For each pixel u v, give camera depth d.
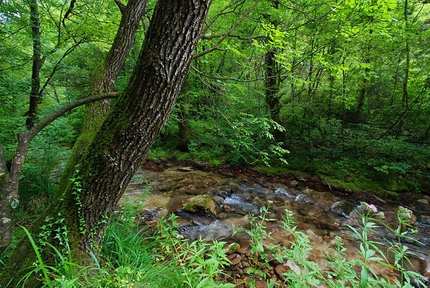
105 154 1.62
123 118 1.57
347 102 5.86
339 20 3.61
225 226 3.58
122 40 3.08
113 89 3.07
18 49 4.86
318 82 5.88
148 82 1.44
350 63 4.66
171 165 6.91
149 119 1.56
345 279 1.29
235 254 2.79
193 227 3.51
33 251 1.72
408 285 1.10
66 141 4.89
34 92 5.22
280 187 5.40
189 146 7.63
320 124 6.45
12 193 1.80
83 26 5.36
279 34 2.88
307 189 5.29
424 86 5.78
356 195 5.03
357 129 6.74
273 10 4.31
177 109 5.14
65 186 2.13
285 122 6.53
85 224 1.77
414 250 3.14
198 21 1.39
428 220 4.10
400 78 6.16
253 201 4.64
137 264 2.09
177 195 4.69
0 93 4.11
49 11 5.21
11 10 4.47
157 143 8.36
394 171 5.62
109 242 2.31
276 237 3.28
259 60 4.77
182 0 1.29
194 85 5.75
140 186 5.09
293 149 6.65
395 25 4.63
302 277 1.31
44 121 1.91
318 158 6.34
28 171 3.70
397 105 6.43
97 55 6.80
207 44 4.19
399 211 1.41
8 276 1.67
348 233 3.52
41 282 1.62
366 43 4.83
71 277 1.47
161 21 1.34
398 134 6.38
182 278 1.66
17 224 2.79
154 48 1.38
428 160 5.67
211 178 5.84
